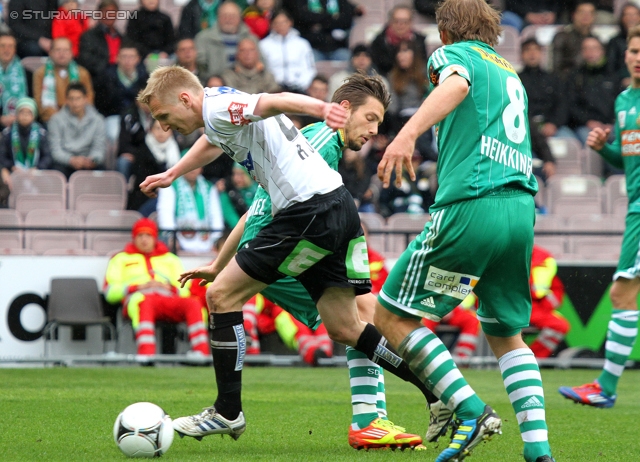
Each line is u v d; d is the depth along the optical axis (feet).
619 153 78.13
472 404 39.37
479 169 39.78
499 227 39.70
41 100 141.49
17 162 133.39
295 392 82.74
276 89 143.02
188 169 53.36
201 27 153.07
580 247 131.34
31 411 63.77
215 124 45.55
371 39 168.14
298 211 46.52
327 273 48.21
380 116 51.72
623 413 72.79
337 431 56.49
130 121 134.51
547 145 146.92
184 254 119.14
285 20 151.74
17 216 126.72
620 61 158.30
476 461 45.52
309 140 50.96
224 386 47.98
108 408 65.82
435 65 40.57
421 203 138.10
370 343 48.52
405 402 76.64
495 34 43.06
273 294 54.49
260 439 52.80
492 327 42.80
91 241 124.26
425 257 40.11
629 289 76.43
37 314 113.70
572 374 111.04
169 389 81.51
